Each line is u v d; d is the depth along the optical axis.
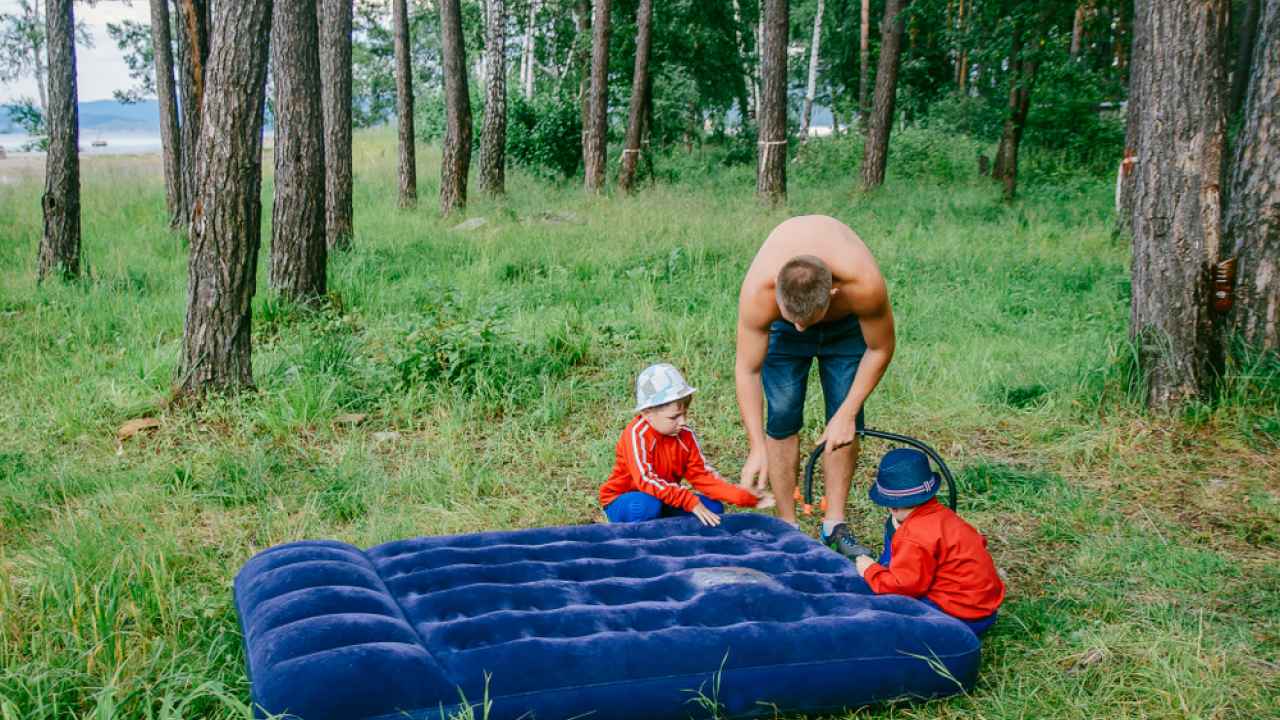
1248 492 5.04
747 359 4.18
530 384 6.82
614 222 13.59
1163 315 5.93
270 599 3.26
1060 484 5.23
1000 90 18.23
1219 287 5.81
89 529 4.40
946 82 31.66
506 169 23.88
